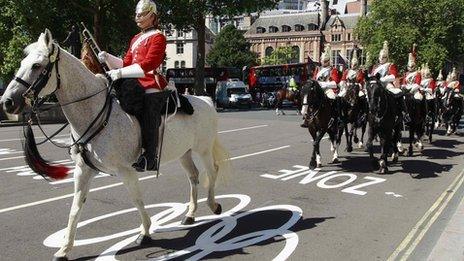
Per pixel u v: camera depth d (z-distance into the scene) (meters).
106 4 33.56
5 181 9.20
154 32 5.46
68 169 5.61
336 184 9.55
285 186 9.24
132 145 5.27
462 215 6.73
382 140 10.77
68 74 4.87
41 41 4.67
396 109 11.34
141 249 5.59
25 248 5.55
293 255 5.53
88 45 5.69
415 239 6.21
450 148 15.67
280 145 15.12
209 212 7.25
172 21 39.62
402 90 12.80
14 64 29.67
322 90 10.98
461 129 22.89
